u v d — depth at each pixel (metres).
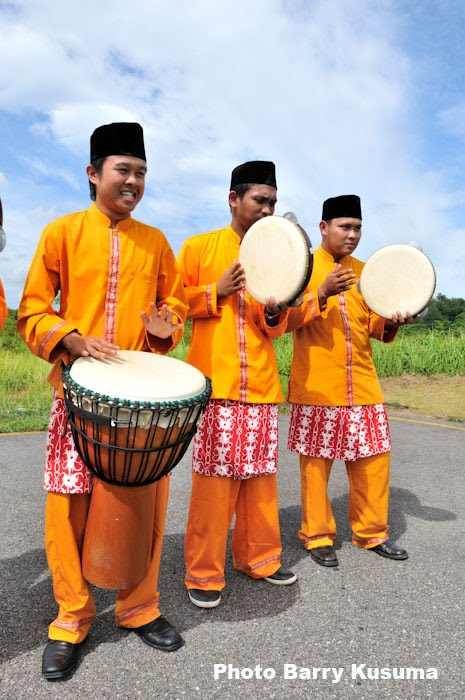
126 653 2.52
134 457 2.19
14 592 3.03
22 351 12.27
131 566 2.35
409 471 5.61
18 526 3.96
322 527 3.59
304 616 2.87
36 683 2.30
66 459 2.45
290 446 3.73
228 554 3.66
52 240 2.48
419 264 3.53
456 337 13.23
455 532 4.04
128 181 2.48
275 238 2.99
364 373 3.66
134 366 2.39
